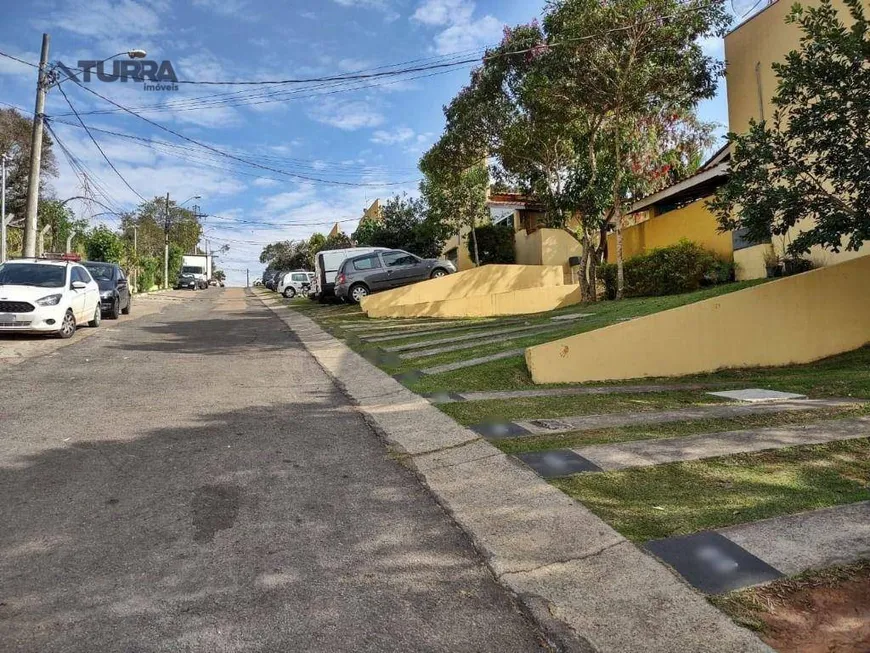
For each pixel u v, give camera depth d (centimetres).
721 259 1528
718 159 1644
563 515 412
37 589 327
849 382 763
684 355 897
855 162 767
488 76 1705
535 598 321
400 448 580
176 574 344
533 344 1078
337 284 2139
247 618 303
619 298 1647
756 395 735
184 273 5372
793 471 473
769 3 1288
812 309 942
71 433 610
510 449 550
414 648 281
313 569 352
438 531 403
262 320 1864
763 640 280
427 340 1277
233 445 579
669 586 323
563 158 1759
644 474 477
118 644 281
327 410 725
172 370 971
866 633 284
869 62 818
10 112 3462
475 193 2559
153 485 475
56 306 1252
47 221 3388
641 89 1458
